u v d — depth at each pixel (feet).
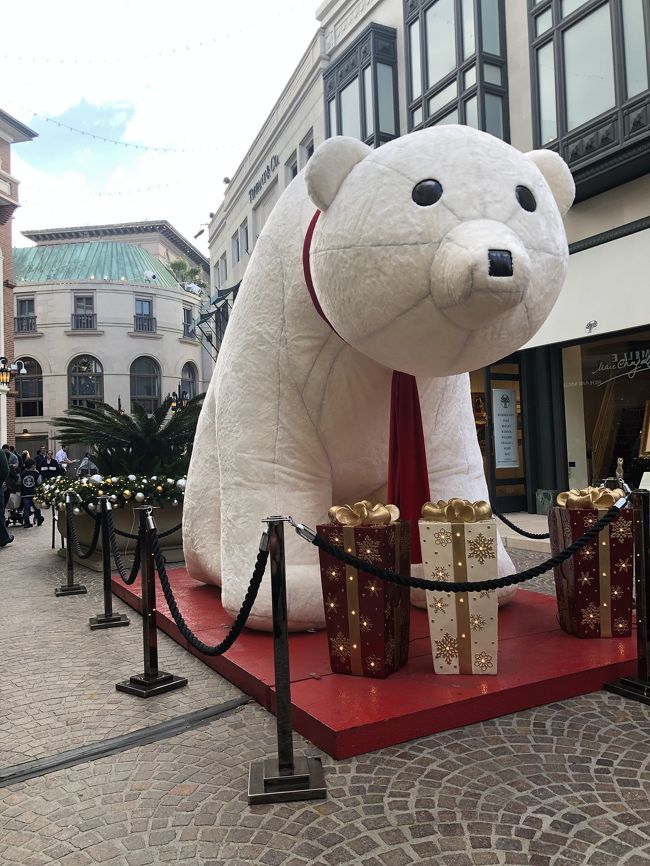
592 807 6.75
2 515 31.14
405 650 10.25
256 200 64.34
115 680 11.26
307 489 11.79
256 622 11.48
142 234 157.28
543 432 32.37
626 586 11.27
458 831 6.41
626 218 27.27
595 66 27.55
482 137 8.46
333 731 7.90
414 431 10.71
